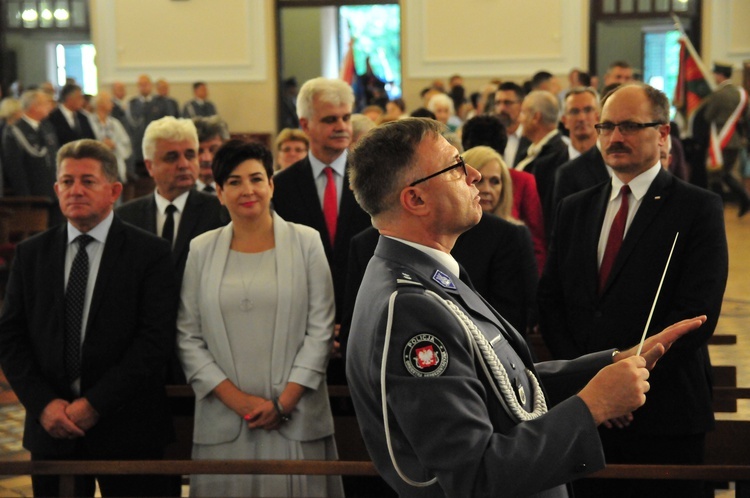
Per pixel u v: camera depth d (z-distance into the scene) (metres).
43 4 15.80
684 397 2.97
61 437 3.17
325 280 3.35
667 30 14.17
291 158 5.56
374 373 1.78
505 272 3.30
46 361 3.25
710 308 2.88
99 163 3.31
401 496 1.84
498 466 1.67
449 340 1.77
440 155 1.93
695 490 2.97
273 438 3.21
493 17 14.13
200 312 3.31
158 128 4.03
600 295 3.07
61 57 15.88
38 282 3.30
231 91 14.62
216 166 3.35
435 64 14.30
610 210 3.14
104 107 11.87
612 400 1.77
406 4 14.27
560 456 1.71
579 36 14.01
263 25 14.48
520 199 4.59
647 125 3.01
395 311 1.79
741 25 13.78
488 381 1.83
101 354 3.25
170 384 3.92
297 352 3.28
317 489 3.25
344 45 15.31
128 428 3.27
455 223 1.93
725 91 9.82
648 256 2.99
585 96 5.03
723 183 13.14
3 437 5.03
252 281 3.28
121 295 3.29
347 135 3.93
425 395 1.71
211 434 3.23
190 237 3.99
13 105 9.82
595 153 4.36
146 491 3.32
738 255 9.67
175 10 14.52
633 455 3.04
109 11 14.55
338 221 3.89
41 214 8.62
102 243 3.34
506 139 4.74
